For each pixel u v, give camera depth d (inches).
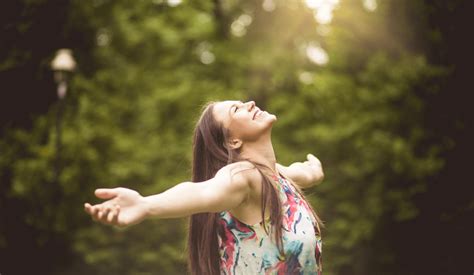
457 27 371.6
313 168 120.6
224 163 104.2
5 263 449.7
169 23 561.3
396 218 446.0
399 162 427.5
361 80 484.4
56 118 467.5
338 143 495.8
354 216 482.0
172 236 513.0
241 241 95.8
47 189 461.1
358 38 507.5
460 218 382.6
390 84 447.5
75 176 479.2
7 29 406.6
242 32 693.9
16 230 457.1
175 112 532.7
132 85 531.8
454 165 386.9
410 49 459.8
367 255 483.2
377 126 461.4
